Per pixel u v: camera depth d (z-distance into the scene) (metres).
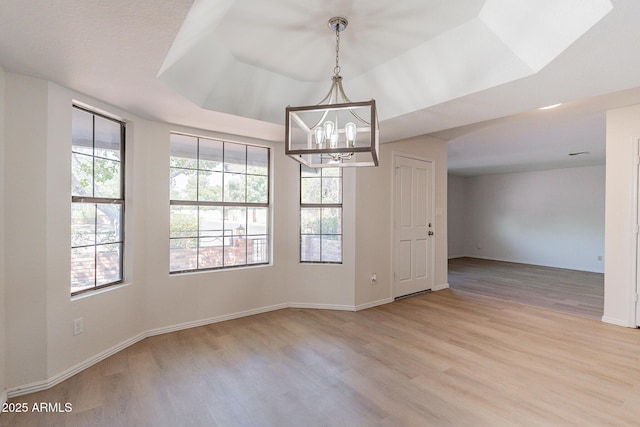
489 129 4.26
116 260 2.81
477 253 8.89
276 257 3.88
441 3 1.95
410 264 4.60
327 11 2.06
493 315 3.71
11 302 2.04
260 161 3.84
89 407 1.95
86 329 2.44
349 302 3.89
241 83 2.78
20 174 2.06
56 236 2.21
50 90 2.16
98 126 2.64
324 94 3.12
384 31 2.26
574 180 7.18
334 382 2.25
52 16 1.43
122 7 1.37
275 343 2.91
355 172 3.90
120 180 2.85
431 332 3.18
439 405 1.98
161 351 2.73
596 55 1.77
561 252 7.32
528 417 1.86
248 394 2.10
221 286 3.50
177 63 2.17
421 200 4.75
